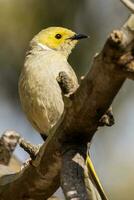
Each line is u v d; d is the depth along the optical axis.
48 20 13.16
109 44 5.42
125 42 5.39
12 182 7.75
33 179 7.36
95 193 6.90
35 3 13.02
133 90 14.05
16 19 12.97
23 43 13.20
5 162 9.94
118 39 5.38
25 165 7.88
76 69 13.15
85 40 13.27
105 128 14.48
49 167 6.97
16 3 12.95
